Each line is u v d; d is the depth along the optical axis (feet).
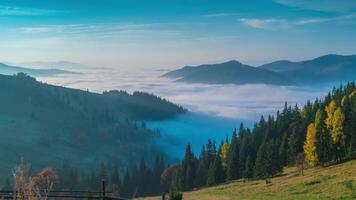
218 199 205.16
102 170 515.91
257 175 388.57
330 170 289.12
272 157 380.37
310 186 230.07
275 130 507.71
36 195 40.88
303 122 470.80
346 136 357.20
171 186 479.41
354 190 189.88
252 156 462.19
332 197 175.52
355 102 375.04
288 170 399.03
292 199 178.81
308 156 363.35
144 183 542.98
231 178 443.73
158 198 241.14
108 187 441.68
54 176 342.03
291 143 417.69
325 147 358.02
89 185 467.11
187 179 473.67
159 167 597.93
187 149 502.38
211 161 513.04
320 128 362.94
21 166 41.32
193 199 215.51
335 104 378.53
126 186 530.27
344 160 350.23
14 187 40.42
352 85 517.96
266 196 210.79
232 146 485.56
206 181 470.80
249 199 193.67
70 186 483.10
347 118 358.43
